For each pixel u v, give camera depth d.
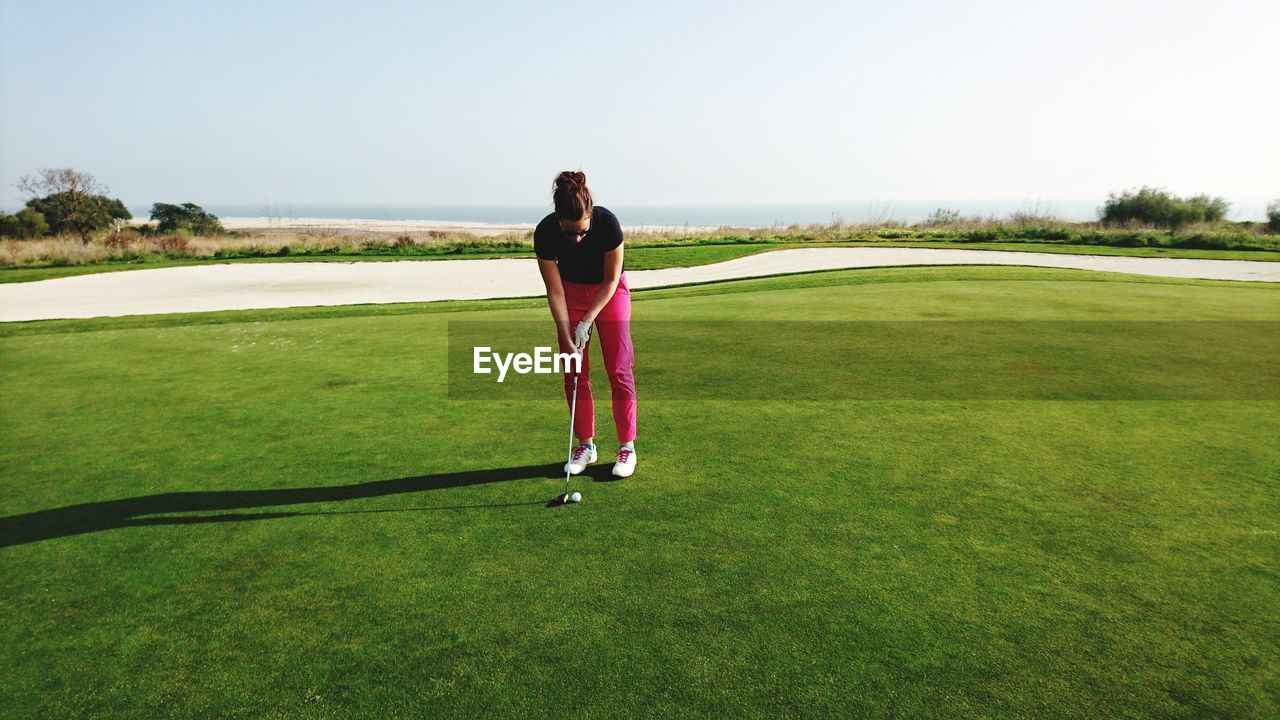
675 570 2.32
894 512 2.74
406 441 3.70
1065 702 1.70
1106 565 2.32
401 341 6.67
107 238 28.36
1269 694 1.73
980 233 26.53
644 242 26.66
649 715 1.67
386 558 2.44
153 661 1.93
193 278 18.09
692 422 3.93
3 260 22.42
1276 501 2.83
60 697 1.80
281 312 9.96
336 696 1.76
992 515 2.71
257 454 3.53
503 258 22.94
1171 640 1.93
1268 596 2.14
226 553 2.50
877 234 28.78
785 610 2.08
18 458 3.51
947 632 1.97
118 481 3.20
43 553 2.53
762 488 2.99
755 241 26.80
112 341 6.70
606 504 2.85
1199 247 22.31
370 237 29.31
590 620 2.05
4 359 5.91
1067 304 7.95
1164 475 3.10
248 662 1.91
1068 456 3.34
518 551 2.47
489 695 1.75
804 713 1.67
